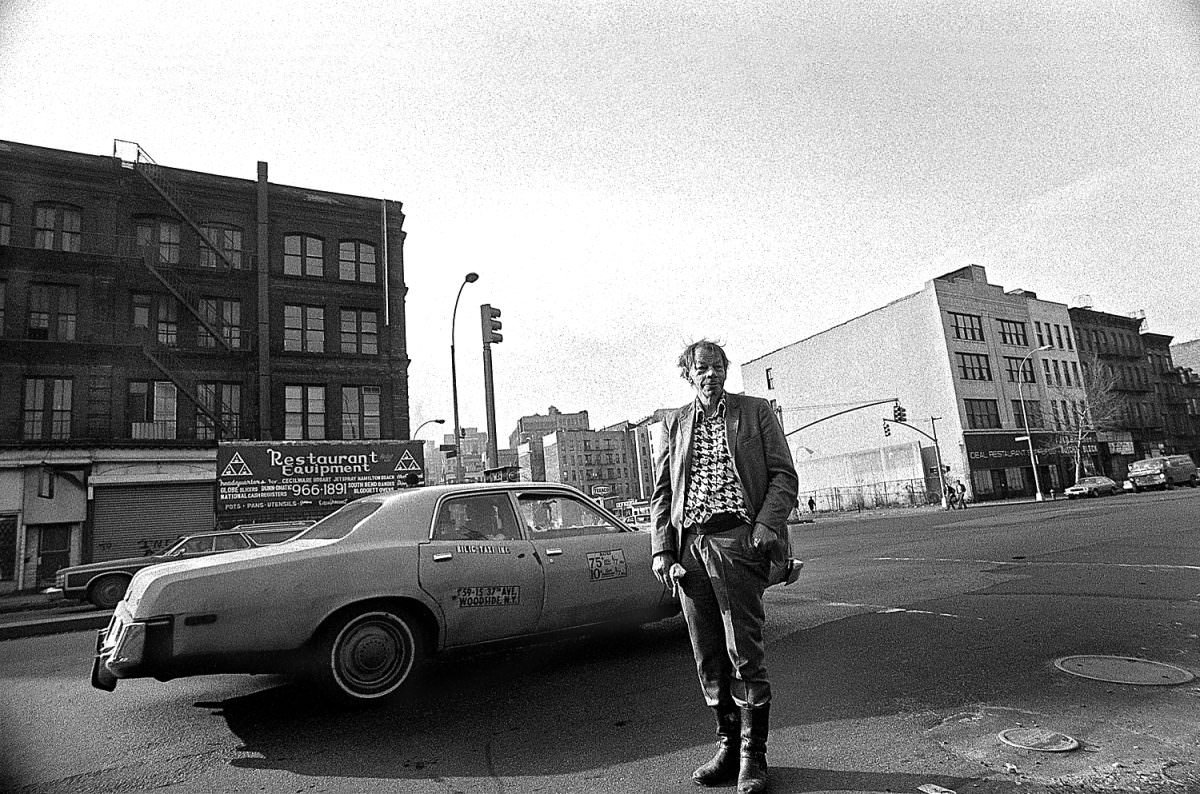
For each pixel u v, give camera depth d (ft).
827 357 173.27
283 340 88.63
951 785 8.95
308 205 92.53
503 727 12.59
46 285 77.71
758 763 9.06
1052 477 154.92
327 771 10.92
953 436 143.02
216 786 10.54
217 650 12.47
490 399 54.34
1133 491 136.15
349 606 13.91
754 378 197.36
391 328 95.35
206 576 12.75
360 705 13.76
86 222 80.18
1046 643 16.11
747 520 9.43
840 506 165.48
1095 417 164.45
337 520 16.37
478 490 16.67
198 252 85.71
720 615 9.77
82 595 45.60
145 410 79.92
